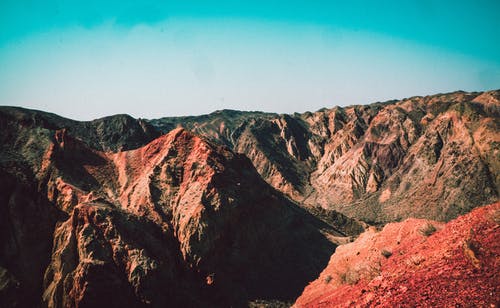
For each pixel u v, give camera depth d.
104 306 36.69
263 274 50.94
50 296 38.47
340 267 29.17
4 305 37.31
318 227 71.88
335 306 20.72
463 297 13.36
